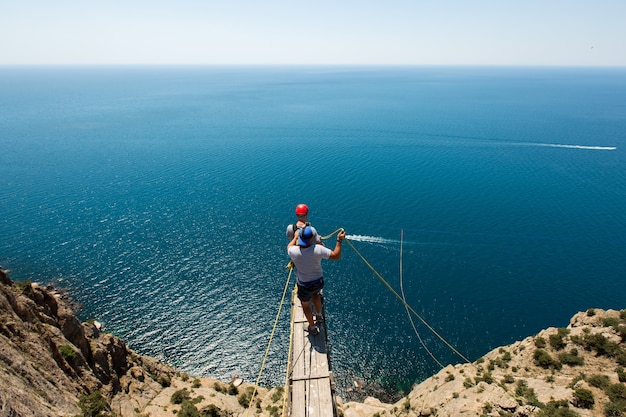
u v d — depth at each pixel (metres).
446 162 171.25
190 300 78.94
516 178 151.25
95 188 140.62
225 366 64.25
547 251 99.69
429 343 69.88
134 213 120.00
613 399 33.12
